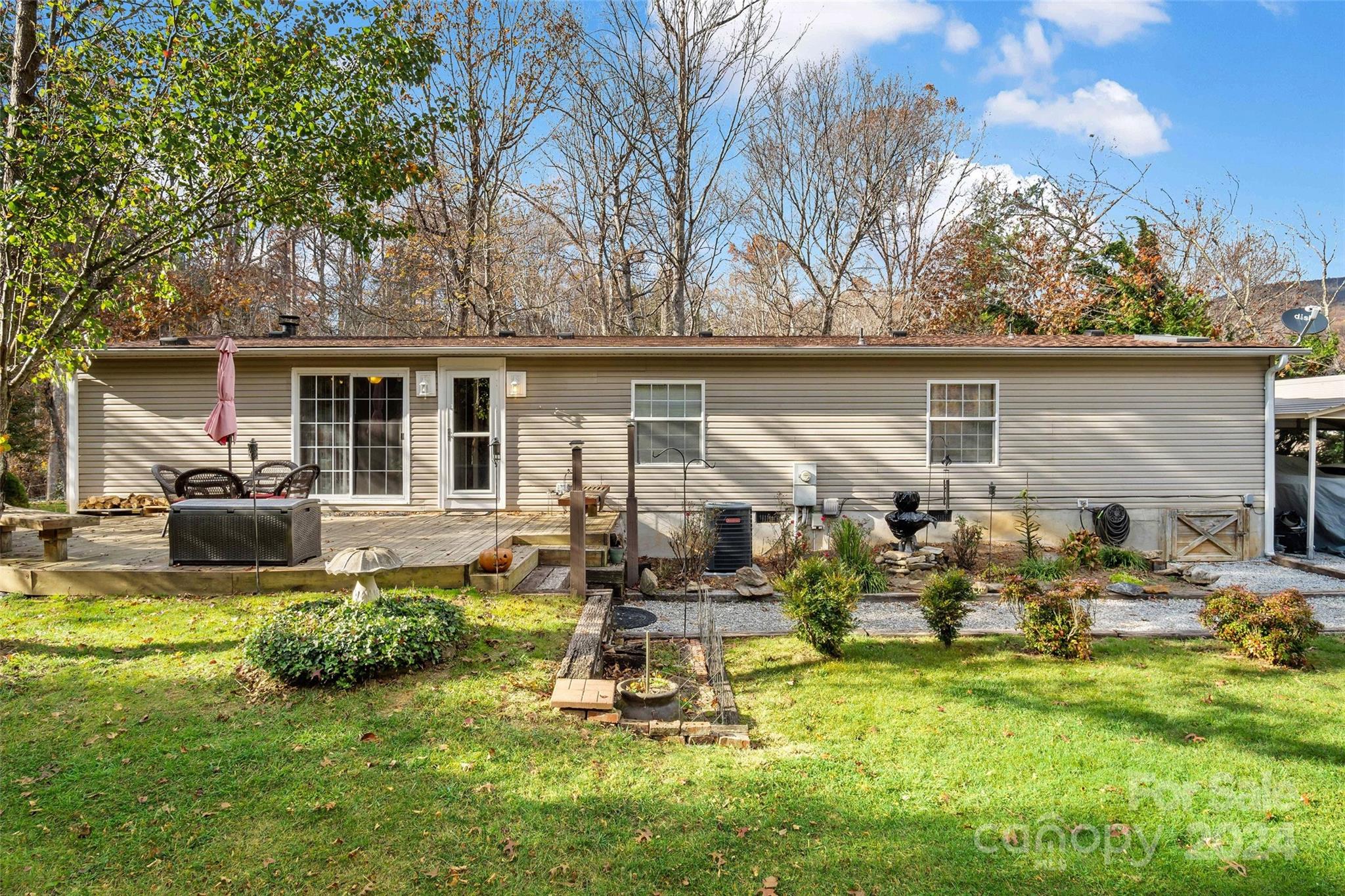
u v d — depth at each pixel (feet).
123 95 25.36
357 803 11.25
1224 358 36.76
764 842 11.00
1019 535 36.63
